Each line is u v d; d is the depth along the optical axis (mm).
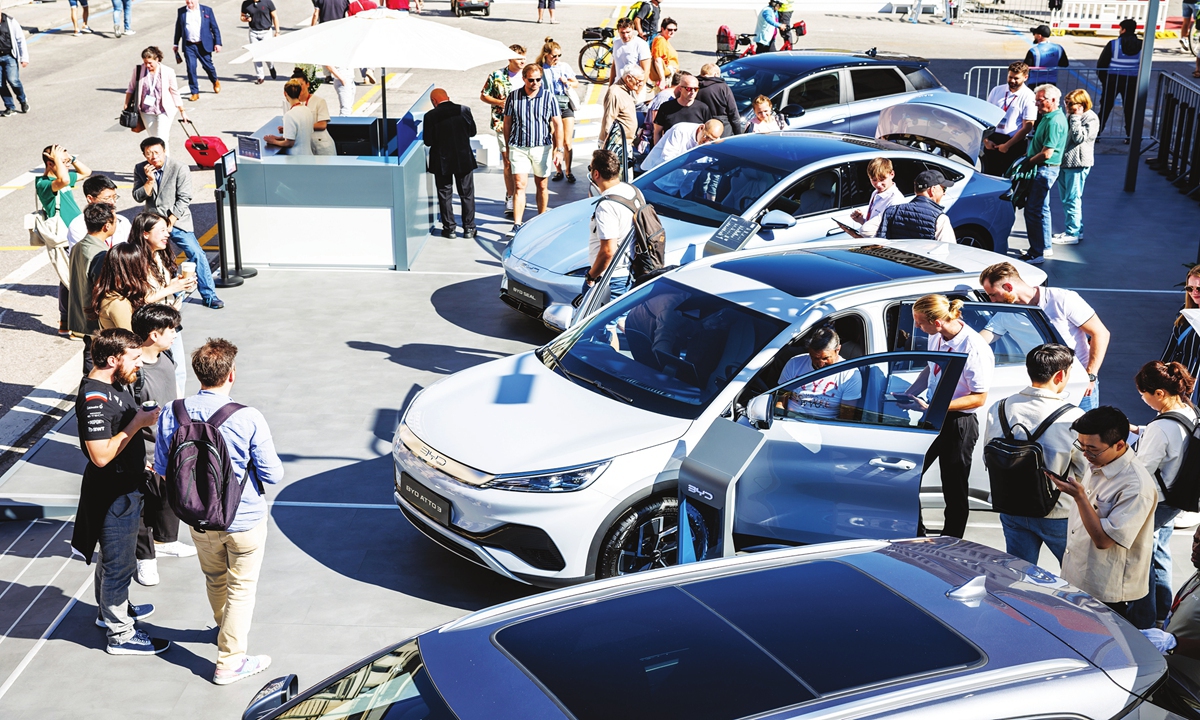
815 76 13883
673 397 5621
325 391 8102
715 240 8031
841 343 5773
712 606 3090
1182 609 4293
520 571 5227
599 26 28547
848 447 4750
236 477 4547
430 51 10266
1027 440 4730
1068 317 6141
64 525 6316
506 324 9609
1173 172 15000
